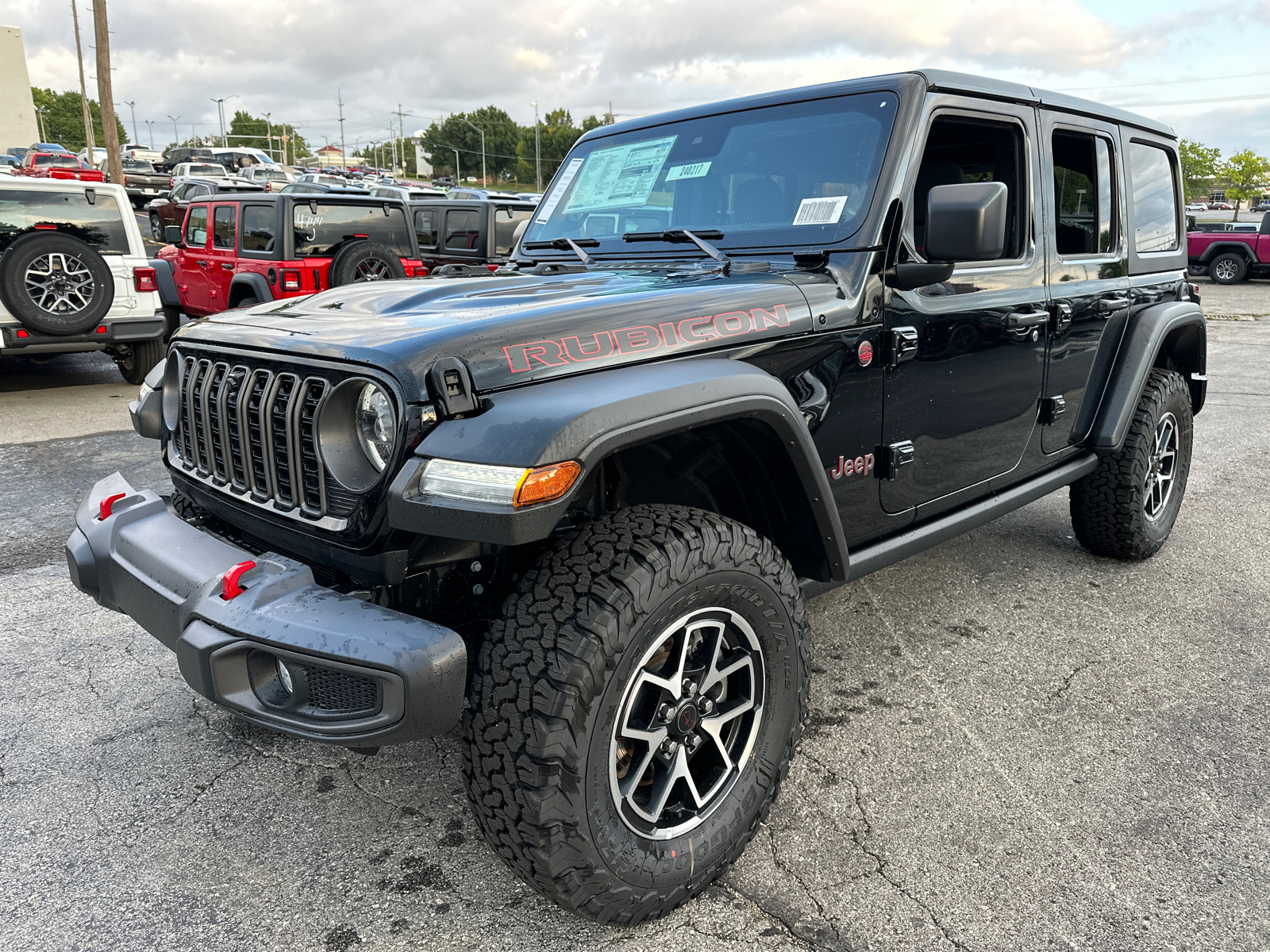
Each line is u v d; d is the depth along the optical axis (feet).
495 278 8.21
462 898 6.74
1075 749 8.65
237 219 30.45
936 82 8.55
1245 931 6.31
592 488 6.95
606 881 5.91
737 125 9.39
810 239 8.27
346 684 5.57
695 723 6.47
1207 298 61.62
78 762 8.51
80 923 6.49
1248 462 19.88
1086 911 6.52
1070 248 11.12
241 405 6.67
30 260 23.65
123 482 7.93
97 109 361.10
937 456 9.04
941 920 6.44
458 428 5.59
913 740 8.82
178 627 6.20
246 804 7.90
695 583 6.04
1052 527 15.30
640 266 8.88
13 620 11.62
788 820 7.59
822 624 11.51
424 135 468.34
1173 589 12.59
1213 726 9.05
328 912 6.60
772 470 7.22
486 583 6.74
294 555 6.75
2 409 24.39
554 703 5.54
